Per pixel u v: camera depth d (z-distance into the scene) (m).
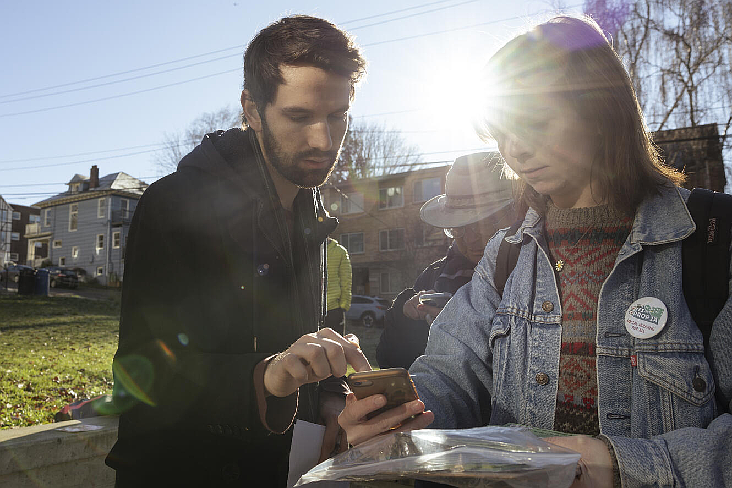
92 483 2.36
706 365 1.07
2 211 69.81
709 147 14.27
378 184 35.22
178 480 1.29
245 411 1.11
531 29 1.21
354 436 1.10
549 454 0.83
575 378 1.21
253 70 1.34
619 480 0.94
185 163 1.42
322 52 1.26
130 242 1.34
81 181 50.03
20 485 2.12
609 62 1.16
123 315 1.29
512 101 1.17
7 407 6.04
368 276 35.59
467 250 2.54
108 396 3.07
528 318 1.31
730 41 14.29
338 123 1.37
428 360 1.50
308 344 1.08
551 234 1.33
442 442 0.93
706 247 1.12
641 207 1.21
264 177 1.45
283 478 1.40
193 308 1.30
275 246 1.43
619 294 1.20
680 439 0.98
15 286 37.22
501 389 1.33
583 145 1.17
